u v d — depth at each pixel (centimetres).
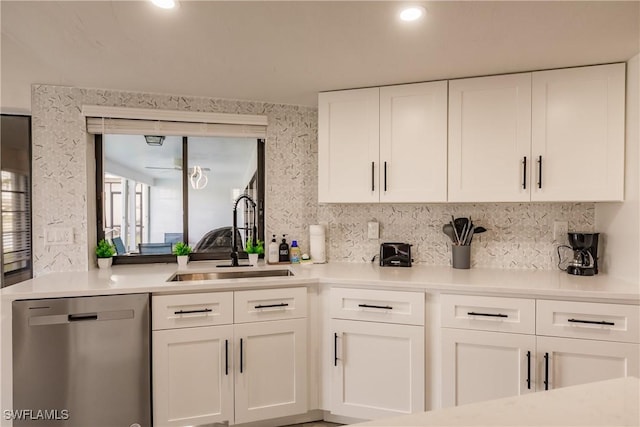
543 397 78
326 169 237
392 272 225
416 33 163
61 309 177
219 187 273
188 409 192
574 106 197
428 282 194
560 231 231
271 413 203
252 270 242
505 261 240
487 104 210
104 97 237
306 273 221
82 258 235
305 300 209
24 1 137
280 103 267
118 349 183
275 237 269
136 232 261
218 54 185
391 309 199
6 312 174
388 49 179
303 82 223
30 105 244
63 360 178
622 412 71
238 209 275
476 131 211
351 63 196
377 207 264
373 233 262
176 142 266
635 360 167
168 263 262
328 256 272
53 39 169
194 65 199
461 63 195
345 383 206
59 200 231
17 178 257
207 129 252
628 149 190
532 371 179
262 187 276
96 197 250
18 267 259
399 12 146
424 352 194
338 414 208
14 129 256
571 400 76
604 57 187
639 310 167
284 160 270
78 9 143
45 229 229
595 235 208
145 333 186
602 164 193
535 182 202
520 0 138
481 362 187
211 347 196
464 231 239
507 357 183
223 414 197
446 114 216
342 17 150
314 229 263
